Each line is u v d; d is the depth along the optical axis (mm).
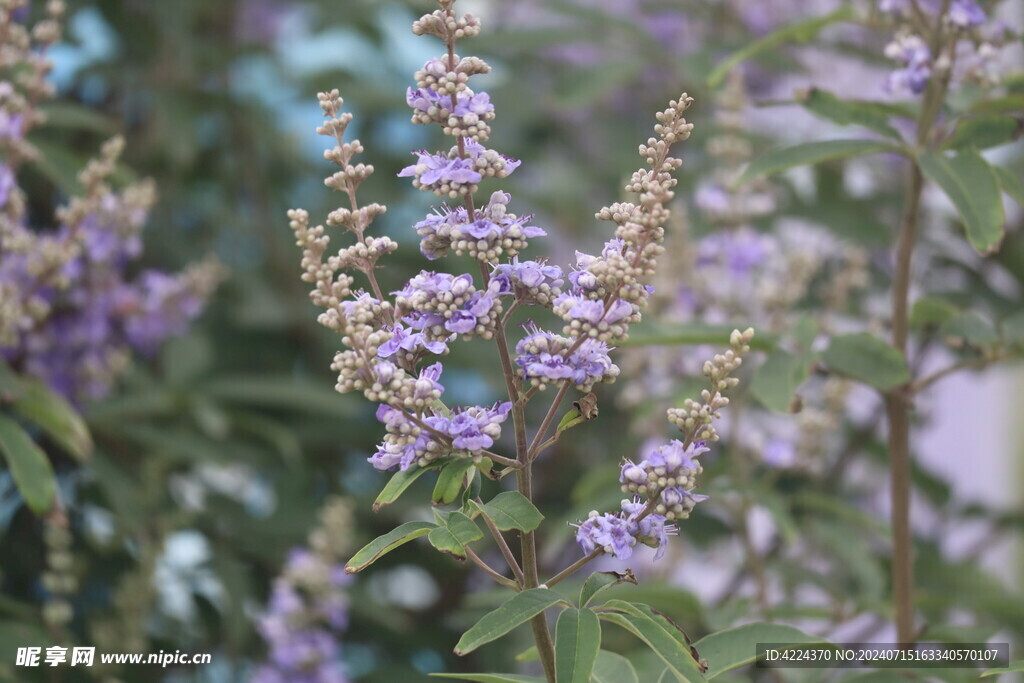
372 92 4023
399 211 4047
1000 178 2111
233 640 3145
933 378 2256
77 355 2945
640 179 1410
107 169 2414
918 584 3236
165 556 3184
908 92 2250
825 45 3727
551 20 4352
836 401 2971
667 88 4246
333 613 3043
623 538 1384
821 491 3424
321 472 3863
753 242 3035
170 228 3740
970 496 4266
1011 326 2250
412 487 3842
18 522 3035
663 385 3168
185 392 3205
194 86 3863
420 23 1395
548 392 4125
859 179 4125
